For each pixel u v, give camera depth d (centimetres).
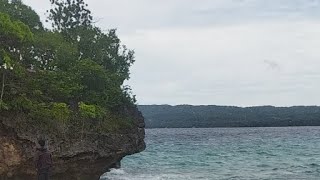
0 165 2836
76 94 3834
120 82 4991
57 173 3209
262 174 4659
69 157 3241
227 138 13975
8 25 3042
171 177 4475
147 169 5319
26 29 3272
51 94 3478
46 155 2294
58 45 4200
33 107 3073
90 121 3638
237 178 4341
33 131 3016
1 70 3012
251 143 10888
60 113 3180
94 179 3834
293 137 13650
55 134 3144
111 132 3916
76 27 5384
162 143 11906
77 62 4238
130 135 4341
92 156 3516
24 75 3291
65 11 5612
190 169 5259
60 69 4091
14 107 2970
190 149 9188
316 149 8419
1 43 3206
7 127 2905
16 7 4341
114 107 4459
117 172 4938
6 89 3023
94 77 4128
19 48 3472
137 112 4959
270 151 8025
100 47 5166
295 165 5541
